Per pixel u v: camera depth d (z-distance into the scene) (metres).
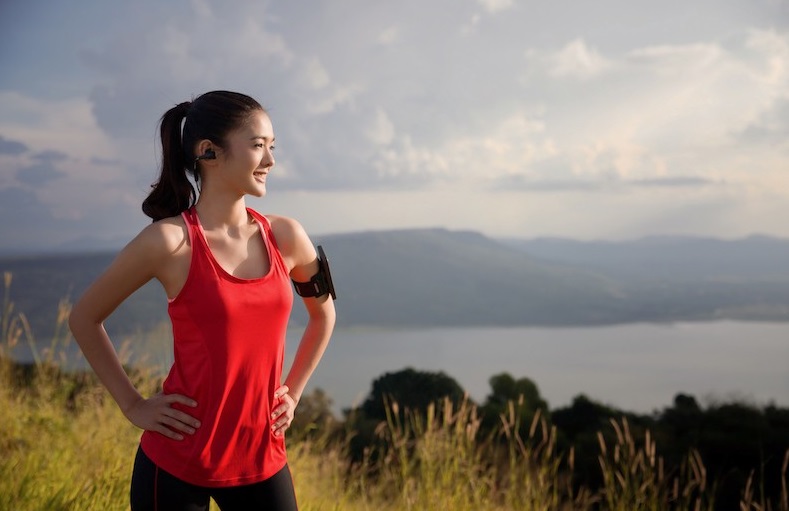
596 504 4.62
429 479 4.23
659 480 4.45
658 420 15.25
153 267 1.79
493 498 4.30
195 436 1.79
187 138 1.84
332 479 4.59
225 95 1.84
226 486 1.83
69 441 4.05
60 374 4.91
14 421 4.16
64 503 3.05
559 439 9.62
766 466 7.09
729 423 13.52
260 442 1.87
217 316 1.77
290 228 1.98
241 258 1.86
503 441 4.85
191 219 1.82
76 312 1.82
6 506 2.95
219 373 1.78
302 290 2.07
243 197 1.90
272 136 1.87
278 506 1.89
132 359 4.15
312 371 2.10
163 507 1.80
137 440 4.01
